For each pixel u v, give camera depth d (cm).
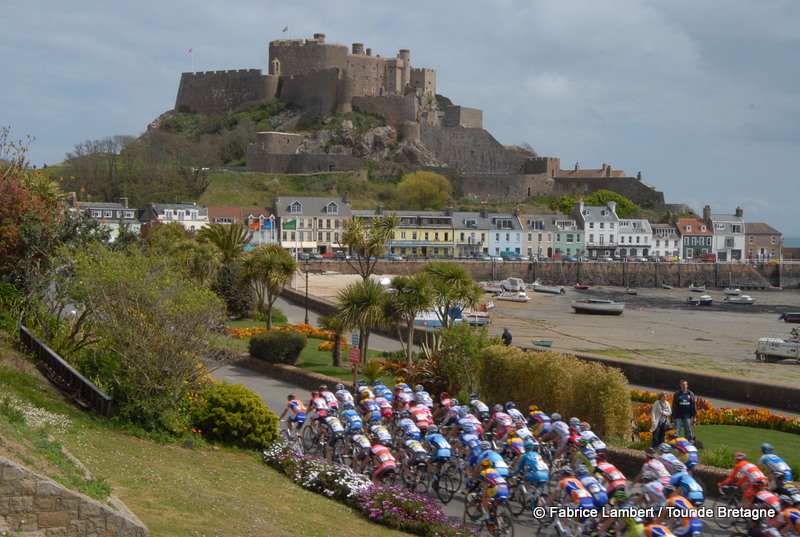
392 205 16550
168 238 6669
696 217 18525
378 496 1967
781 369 5231
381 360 4256
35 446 1641
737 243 17150
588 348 6241
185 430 2461
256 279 5366
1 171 3512
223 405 2511
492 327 7569
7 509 1379
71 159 16888
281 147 19012
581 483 1725
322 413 2489
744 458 1814
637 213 17988
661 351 6203
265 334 4100
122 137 18762
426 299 3753
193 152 19075
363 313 3831
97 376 2644
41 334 2953
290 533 1681
